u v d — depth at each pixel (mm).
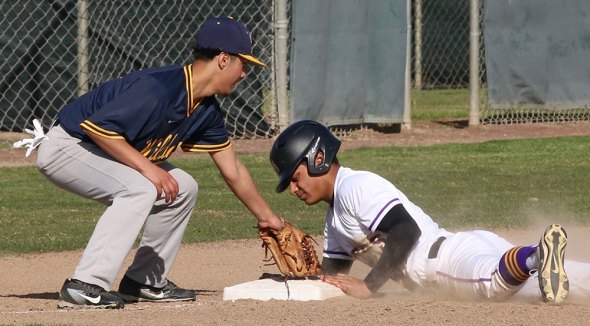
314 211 27078
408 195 28922
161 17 38125
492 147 38719
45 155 15156
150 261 16016
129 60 37719
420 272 15086
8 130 38688
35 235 23953
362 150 37375
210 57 15000
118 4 37438
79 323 13500
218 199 28875
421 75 67562
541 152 37719
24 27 37812
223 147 15906
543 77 43812
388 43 40250
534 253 13914
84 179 15062
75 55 37688
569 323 12883
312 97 38031
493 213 26141
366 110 40438
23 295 17641
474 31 43875
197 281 19312
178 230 16094
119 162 15117
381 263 14734
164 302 16062
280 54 38344
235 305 14766
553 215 25938
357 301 14938
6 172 33094
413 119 47250
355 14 39188
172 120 15016
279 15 38000
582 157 36594
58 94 37969
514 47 43438
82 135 15125
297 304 14664
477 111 44562
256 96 39438
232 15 38562
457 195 29031
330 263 15969
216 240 23797
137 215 14875
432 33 68250
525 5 43250
